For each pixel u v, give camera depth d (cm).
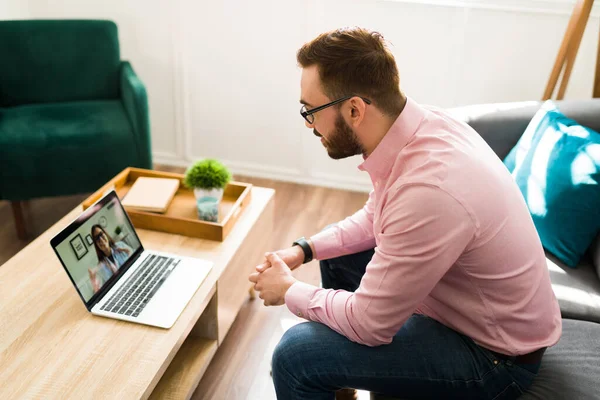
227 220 174
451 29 263
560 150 175
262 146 306
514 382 121
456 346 122
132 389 119
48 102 270
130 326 137
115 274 152
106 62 272
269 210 201
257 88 293
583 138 172
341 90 117
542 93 270
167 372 156
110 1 290
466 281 119
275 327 200
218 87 297
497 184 114
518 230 116
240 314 206
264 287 136
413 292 112
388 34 271
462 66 271
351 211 280
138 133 247
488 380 121
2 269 154
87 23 268
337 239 155
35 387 118
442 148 116
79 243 142
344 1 267
